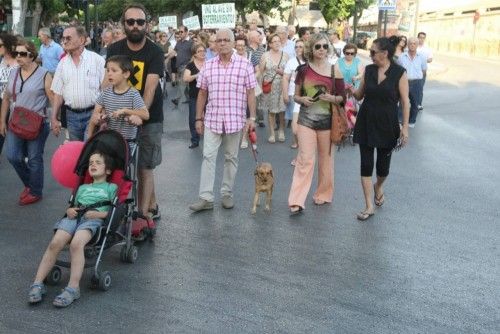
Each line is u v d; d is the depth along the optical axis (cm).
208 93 727
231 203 746
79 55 721
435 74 2967
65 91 725
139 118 578
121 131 594
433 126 1420
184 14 4412
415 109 1403
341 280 533
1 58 934
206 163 727
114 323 450
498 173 955
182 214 720
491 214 737
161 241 626
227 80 709
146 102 617
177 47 1733
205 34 1288
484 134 1318
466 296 505
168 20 2730
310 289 513
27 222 689
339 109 724
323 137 732
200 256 586
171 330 441
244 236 645
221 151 1095
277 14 4272
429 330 446
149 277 534
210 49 1264
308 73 719
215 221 695
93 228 496
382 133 693
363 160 707
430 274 550
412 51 1388
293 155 1070
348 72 1104
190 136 1257
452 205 772
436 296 504
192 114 1120
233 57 719
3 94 802
